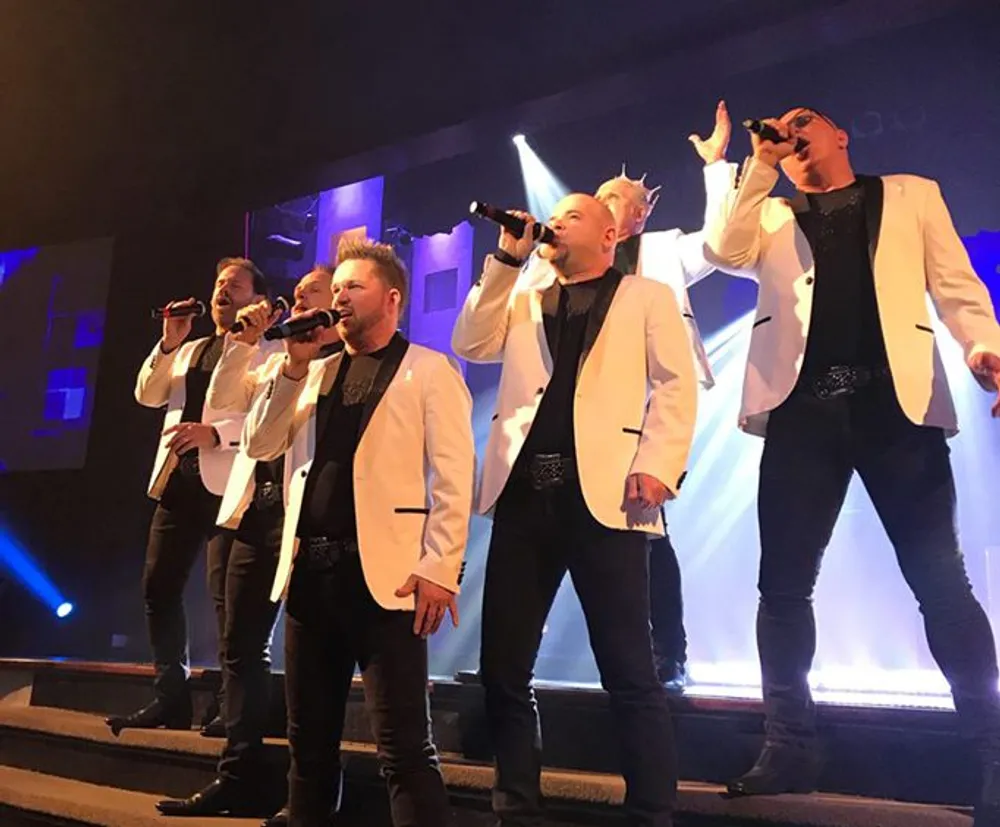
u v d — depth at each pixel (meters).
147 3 4.60
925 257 2.05
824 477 1.96
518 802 1.82
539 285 2.65
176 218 6.07
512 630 1.90
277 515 2.53
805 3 4.00
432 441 2.01
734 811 1.90
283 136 5.25
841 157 2.13
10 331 6.54
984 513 4.78
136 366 6.10
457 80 4.62
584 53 4.37
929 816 1.77
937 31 4.27
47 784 3.04
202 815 2.47
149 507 5.93
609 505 1.86
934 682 3.56
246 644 2.51
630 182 2.75
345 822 2.44
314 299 2.52
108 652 5.94
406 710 1.90
